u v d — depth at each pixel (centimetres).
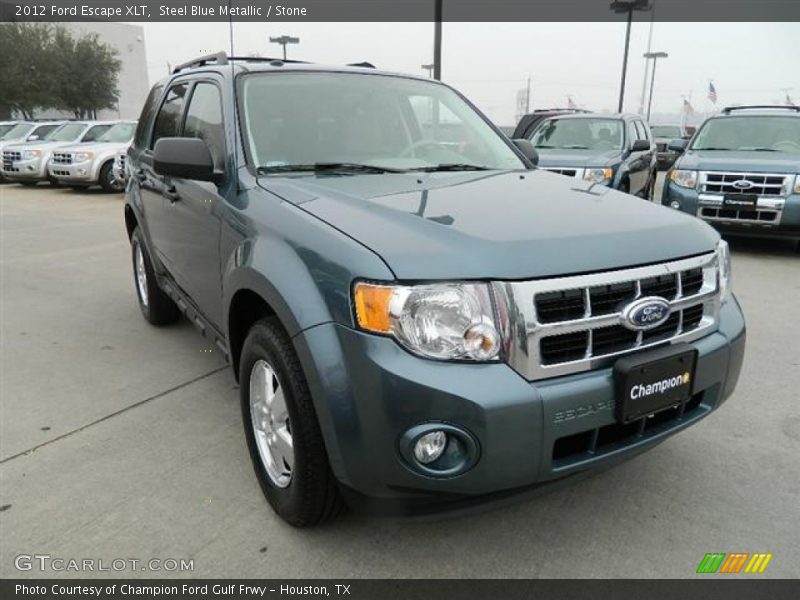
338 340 203
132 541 246
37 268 710
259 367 257
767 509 266
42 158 1594
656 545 245
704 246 241
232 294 264
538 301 199
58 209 1236
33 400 368
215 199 301
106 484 283
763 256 760
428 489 198
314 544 245
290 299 216
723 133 854
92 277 669
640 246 221
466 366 194
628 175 910
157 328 499
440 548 244
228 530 253
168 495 275
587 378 206
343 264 205
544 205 250
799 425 338
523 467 199
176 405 362
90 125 1630
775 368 414
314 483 226
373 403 195
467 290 195
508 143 385
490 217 228
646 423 231
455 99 397
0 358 434
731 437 325
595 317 207
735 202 729
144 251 470
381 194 256
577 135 998
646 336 221
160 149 283
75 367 418
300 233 229
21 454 308
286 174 292
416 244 204
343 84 350
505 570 232
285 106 322
